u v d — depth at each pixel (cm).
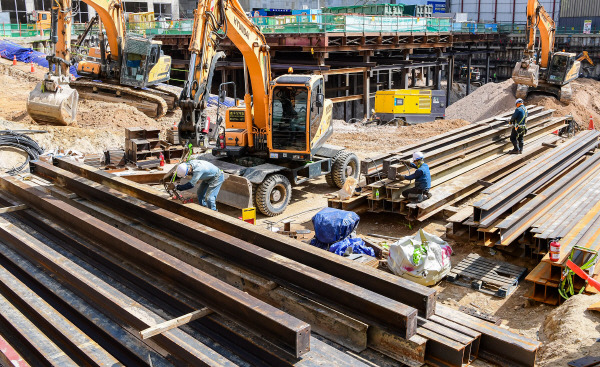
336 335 627
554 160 1427
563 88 3019
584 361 633
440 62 4244
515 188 1149
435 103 2864
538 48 3069
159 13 5578
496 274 948
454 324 610
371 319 603
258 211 1334
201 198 978
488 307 862
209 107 2553
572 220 1022
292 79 1275
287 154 1316
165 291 705
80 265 812
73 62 2598
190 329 625
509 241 980
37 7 4850
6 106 2439
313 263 721
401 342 584
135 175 1417
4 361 632
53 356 612
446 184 1359
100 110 2219
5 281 791
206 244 806
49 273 805
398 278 645
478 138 1627
